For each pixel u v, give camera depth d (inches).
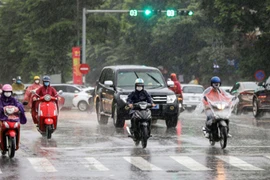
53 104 1654.8
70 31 5123.0
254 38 4291.3
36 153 1332.4
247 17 3919.8
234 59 5433.1
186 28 5733.3
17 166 1147.9
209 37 5605.3
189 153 1320.1
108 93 2036.2
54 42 5196.9
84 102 3383.4
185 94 3297.2
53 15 5231.3
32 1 5216.5
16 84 3117.6
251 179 1000.2
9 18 5964.6
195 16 5649.6
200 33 5639.8
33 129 1946.4
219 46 5644.7
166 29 5767.7
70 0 5167.3
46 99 1652.3
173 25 5728.3
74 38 5083.7
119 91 1946.4
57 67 5265.8
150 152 1338.6
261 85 2504.9
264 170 1093.1
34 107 1718.8
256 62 4062.5
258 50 4050.2
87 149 1397.6
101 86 2151.8
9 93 1278.3
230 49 5447.8
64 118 2534.5
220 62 5438.0
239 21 3870.6
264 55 4033.0
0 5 6151.6
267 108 2488.9
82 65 3905.0
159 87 1994.3
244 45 4338.1
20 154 1317.7
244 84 2896.2
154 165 1153.4
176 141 1556.3
